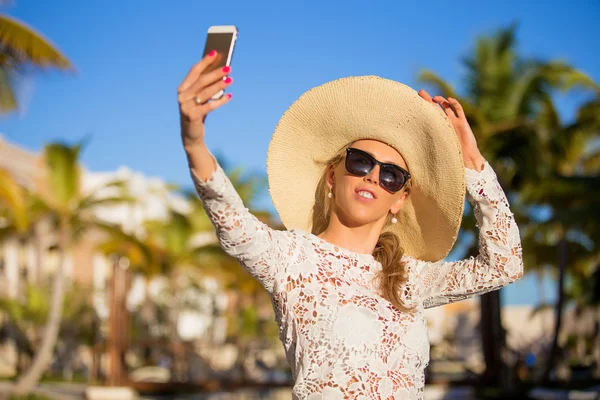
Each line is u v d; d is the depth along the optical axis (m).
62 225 23.00
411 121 2.71
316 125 2.81
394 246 2.68
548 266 32.91
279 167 2.86
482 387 24.20
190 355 37.06
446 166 2.73
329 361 2.38
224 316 41.59
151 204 43.38
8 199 16.38
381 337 2.44
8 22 13.34
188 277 38.72
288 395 27.03
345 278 2.54
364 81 2.69
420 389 2.54
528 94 23.42
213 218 2.27
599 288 30.89
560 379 28.58
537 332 55.72
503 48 23.98
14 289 34.12
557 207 24.59
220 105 2.10
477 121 22.94
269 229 2.46
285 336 2.48
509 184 24.19
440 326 53.94
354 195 2.65
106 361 31.25
